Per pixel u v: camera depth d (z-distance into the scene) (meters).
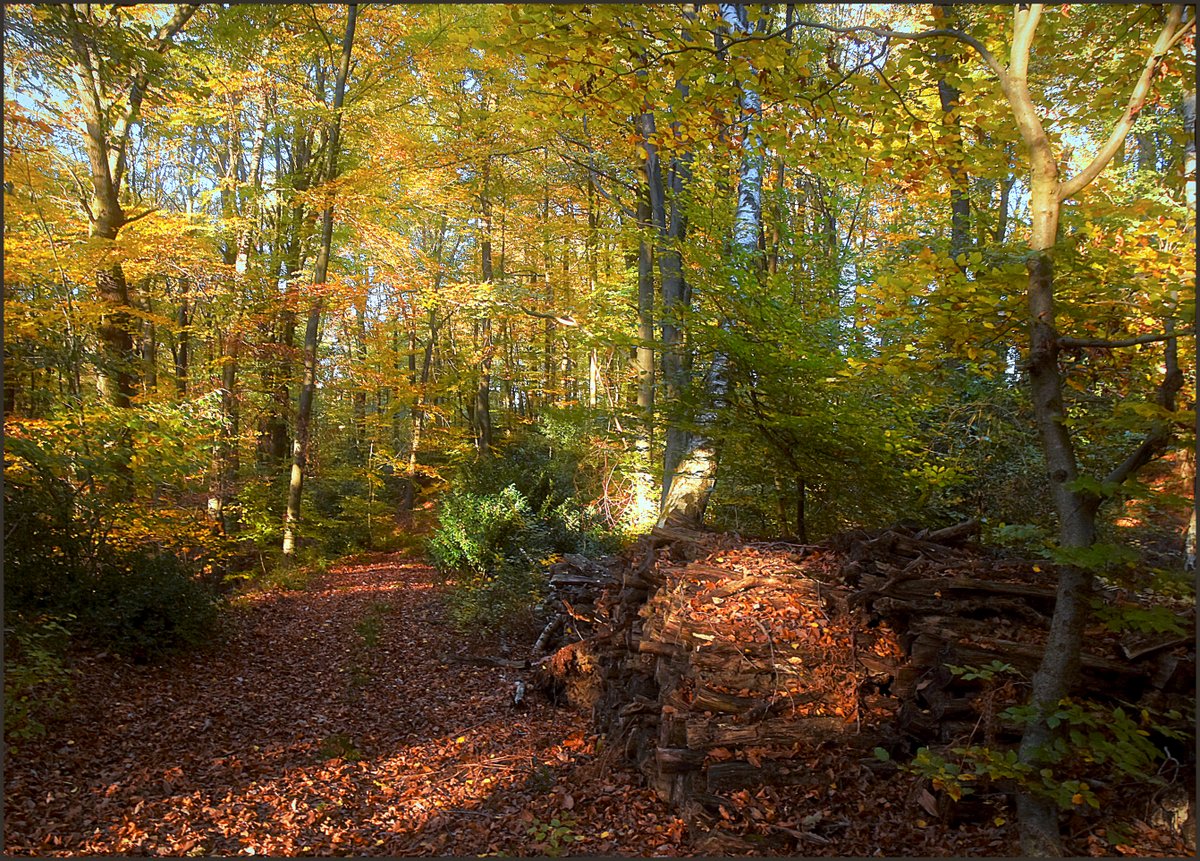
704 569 5.17
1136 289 3.50
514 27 3.96
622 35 3.92
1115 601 3.99
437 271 15.38
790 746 3.88
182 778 5.03
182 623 7.59
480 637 9.19
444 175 14.78
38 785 4.55
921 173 4.60
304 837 4.29
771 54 3.93
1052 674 3.14
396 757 5.70
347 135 15.58
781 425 5.94
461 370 19.42
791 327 5.94
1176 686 3.46
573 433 13.33
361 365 17.00
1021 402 6.43
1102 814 3.19
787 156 4.75
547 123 10.69
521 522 11.93
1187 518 5.43
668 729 4.17
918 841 3.28
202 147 17.42
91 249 10.52
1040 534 4.53
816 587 4.71
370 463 19.73
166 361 19.17
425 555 15.73
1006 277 3.37
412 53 14.63
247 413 15.84
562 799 4.43
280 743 5.89
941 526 6.67
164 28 11.05
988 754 3.13
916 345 4.10
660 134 5.15
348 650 8.79
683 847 3.60
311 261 17.33
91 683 6.21
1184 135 3.87
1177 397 3.89
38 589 6.77
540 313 14.12
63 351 9.25
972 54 4.23
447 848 4.02
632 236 11.29
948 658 3.86
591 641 6.75
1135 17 3.72
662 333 9.22
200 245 12.28
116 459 7.86
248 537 13.58
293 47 14.66
